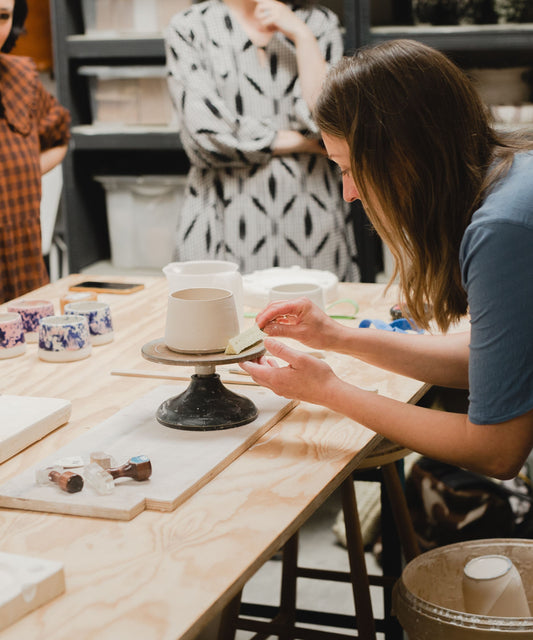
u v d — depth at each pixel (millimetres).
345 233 3238
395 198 1190
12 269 2703
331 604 2412
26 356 1731
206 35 2967
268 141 2955
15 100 2688
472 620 1243
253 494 1089
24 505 1064
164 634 793
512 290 1091
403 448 1760
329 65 3031
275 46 2971
